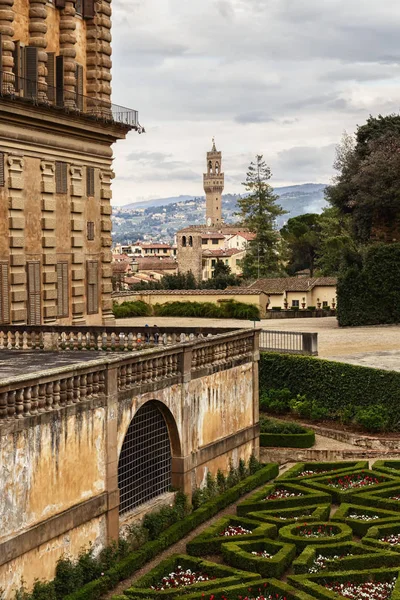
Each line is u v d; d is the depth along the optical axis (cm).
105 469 2406
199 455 2978
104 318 4575
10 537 1994
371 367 4172
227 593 2262
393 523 2777
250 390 3447
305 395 4353
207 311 7506
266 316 7631
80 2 4334
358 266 7256
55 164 4069
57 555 2202
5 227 3766
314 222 14638
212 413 3095
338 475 3338
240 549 2545
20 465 2030
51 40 4128
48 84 4100
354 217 7675
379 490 3127
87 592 2216
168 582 2384
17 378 2009
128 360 2495
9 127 3741
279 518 2870
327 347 5225
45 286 4038
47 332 3525
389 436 3912
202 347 2991
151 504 2709
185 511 2850
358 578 2397
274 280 9419
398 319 6450
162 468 2820
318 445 3909
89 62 4397
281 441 3875
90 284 4425
